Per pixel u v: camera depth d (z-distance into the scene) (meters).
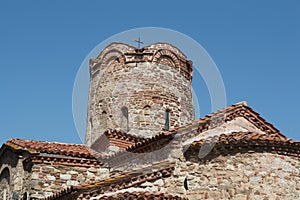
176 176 16.20
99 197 15.20
